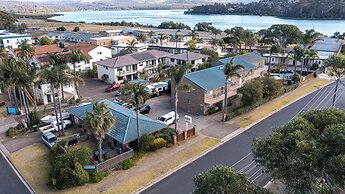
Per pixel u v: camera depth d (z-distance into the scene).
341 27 194.38
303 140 22.83
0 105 61.78
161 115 54.72
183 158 39.50
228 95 58.22
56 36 147.88
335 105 58.84
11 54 95.31
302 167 22.66
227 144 43.47
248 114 54.91
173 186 33.69
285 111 56.56
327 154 22.45
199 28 188.12
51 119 51.81
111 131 42.03
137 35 151.25
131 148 40.66
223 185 22.78
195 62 83.19
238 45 109.56
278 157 24.11
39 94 62.59
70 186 33.38
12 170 37.72
